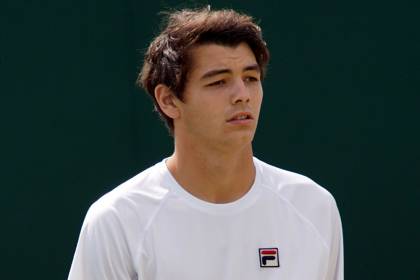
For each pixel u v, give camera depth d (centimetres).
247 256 932
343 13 1642
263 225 940
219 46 884
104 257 915
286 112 1648
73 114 1609
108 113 1623
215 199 933
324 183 1655
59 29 1602
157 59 930
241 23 897
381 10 1645
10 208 1594
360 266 1669
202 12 936
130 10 1620
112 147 1627
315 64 1645
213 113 886
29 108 1598
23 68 1595
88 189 1616
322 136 1653
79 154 1614
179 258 912
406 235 1666
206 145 907
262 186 952
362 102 1652
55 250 1609
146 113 1633
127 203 927
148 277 917
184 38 894
